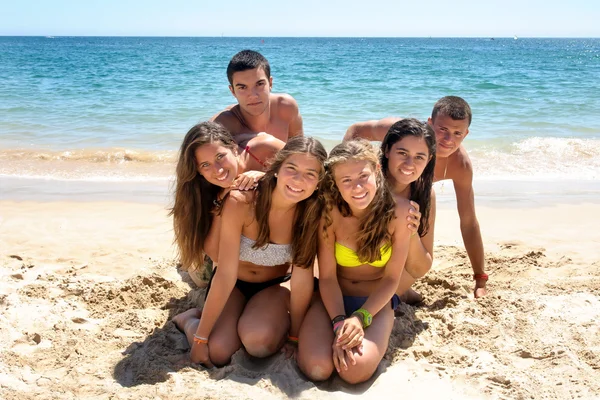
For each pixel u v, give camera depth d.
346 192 3.10
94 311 3.94
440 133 3.98
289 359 3.25
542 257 4.95
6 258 4.87
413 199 3.61
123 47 76.94
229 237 3.31
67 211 6.35
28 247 5.19
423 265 3.75
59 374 3.14
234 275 3.34
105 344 3.49
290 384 3.01
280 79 22.52
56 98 15.66
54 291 4.14
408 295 4.11
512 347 3.41
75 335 3.57
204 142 3.25
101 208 6.49
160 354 3.38
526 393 2.93
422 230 3.62
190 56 46.09
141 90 17.84
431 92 18.22
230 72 4.32
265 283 3.64
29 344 3.47
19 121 12.05
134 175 8.09
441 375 3.15
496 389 2.99
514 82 21.80
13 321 3.65
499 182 7.82
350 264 3.47
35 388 2.94
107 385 2.97
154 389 2.90
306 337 3.25
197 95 16.67
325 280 3.41
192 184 3.42
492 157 9.21
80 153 9.08
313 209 3.25
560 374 3.12
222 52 56.44
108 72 26.00
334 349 3.13
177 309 4.02
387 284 3.34
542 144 9.95
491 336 3.56
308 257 3.31
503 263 4.83
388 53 57.81
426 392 2.97
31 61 36.16
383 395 2.95
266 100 4.40
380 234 3.26
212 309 3.27
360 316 3.22
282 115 4.79
